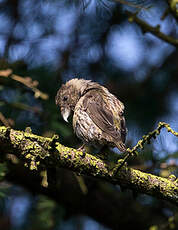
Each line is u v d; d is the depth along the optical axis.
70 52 11.77
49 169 7.24
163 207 12.17
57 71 11.28
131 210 12.37
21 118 10.45
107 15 11.48
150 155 10.12
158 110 12.13
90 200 12.13
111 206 12.33
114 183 7.65
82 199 11.98
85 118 9.51
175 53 12.81
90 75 11.98
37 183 11.37
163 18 10.26
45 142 6.82
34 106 10.71
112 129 9.12
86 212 12.20
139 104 12.13
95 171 7.37
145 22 10.38
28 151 6.79
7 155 7.16
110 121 9.34
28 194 11.64
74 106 10.70
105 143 9.30
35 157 6.82
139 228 12.16
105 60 12.06
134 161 10.42
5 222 11.16
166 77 12.57
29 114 10.45
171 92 12.48
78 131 9.69
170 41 10.39
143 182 7.60
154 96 12.28
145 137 6.75
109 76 12.19
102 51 11.98
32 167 6.77
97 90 10.29
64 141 10.59
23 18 11.59
